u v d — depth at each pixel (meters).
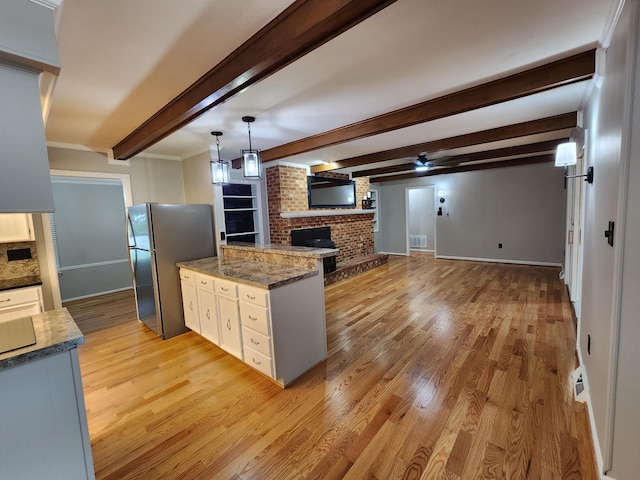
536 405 1.90
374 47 1.71
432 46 1.72
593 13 1.46
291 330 2.32
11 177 1.14
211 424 1.87
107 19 1.37
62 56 1.67
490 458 1.53
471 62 1.93
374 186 8.55
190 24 1.44
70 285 5.10
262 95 2.32
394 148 4.57
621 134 1.25
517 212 6.41
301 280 2.42
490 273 5.65
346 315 3.72
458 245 7.27
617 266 1.26
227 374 2.47
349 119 2.99
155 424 1.89
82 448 1.25
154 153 4.16
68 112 2.49
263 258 3.18
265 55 1.51
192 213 3.52
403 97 2.46
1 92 1.11
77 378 1.23
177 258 3.37
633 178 1.18
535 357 2.49
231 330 2.62
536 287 4.57
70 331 1.29
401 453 1.58
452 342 2.83
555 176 5.95
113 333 3.46
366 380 2.29
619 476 1.29
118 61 1.75
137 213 3.43
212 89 1.89
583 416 1.79
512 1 1.35
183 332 3.41
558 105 2.85
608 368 1.35
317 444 1.68
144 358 2.80
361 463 1.54
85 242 5.27
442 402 1.98
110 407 2.08
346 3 1.16
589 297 2.09
